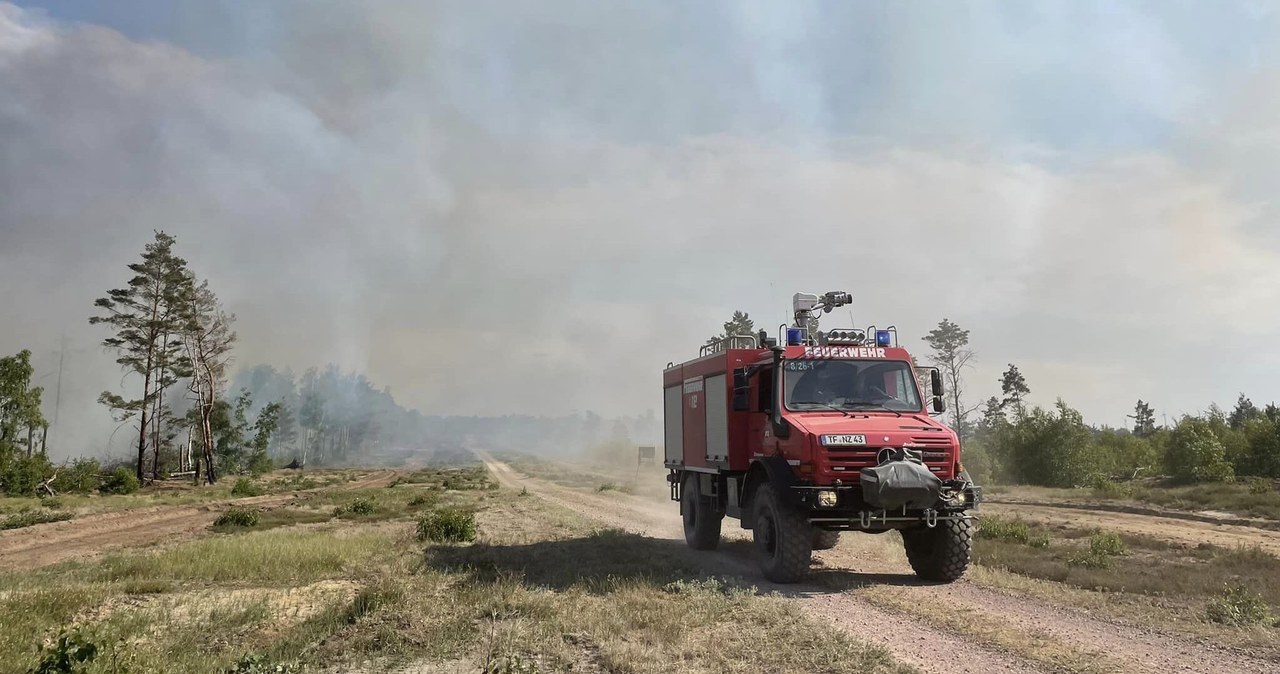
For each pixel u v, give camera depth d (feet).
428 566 40.50
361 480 223.51
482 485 158.10
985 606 30.09
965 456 145.59
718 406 44.11
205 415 208.13
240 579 38.86
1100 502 91.40
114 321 195.72
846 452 33.88
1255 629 25.53
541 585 33.73
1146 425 326.03
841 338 40.75
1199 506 81.92
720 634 24.76
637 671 20.58
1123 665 21.71
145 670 21.29
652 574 36.01
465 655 22.93
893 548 47.65
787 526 34.63
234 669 21.53
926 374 39.93
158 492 165.78
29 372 157.38
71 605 30.30
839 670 20.88
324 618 28.14
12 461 148.97
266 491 161.79
